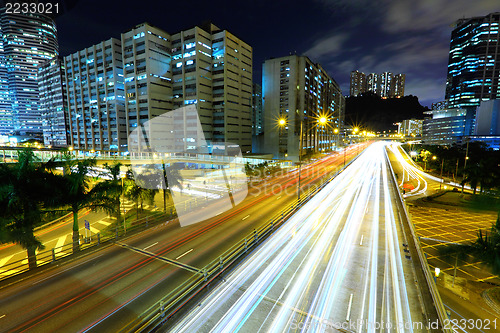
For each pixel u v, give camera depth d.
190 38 82.88
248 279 15.42
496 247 15.88
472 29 172.25
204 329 11.28
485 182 44.66
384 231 23.73
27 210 17.09
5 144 101.50
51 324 11.90
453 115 155.75
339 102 179.12
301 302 13.27
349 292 14.17
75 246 19.69
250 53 97.06
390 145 191.75
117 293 14.28
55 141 133.50
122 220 31.23
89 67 106.25
